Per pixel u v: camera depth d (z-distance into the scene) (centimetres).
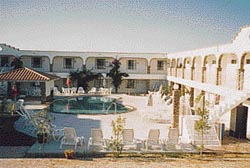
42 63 4422
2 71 4019
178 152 1466
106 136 1733
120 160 1343
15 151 1448
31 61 4400
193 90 3194
